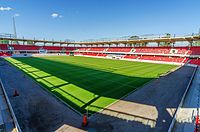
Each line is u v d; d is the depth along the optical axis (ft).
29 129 28.73
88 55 243.40
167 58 161.79
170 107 40.09
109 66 118.52
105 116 34.76
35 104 40.73
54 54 239.91
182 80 71.26
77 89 55.01
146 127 30.19
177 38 143.02
